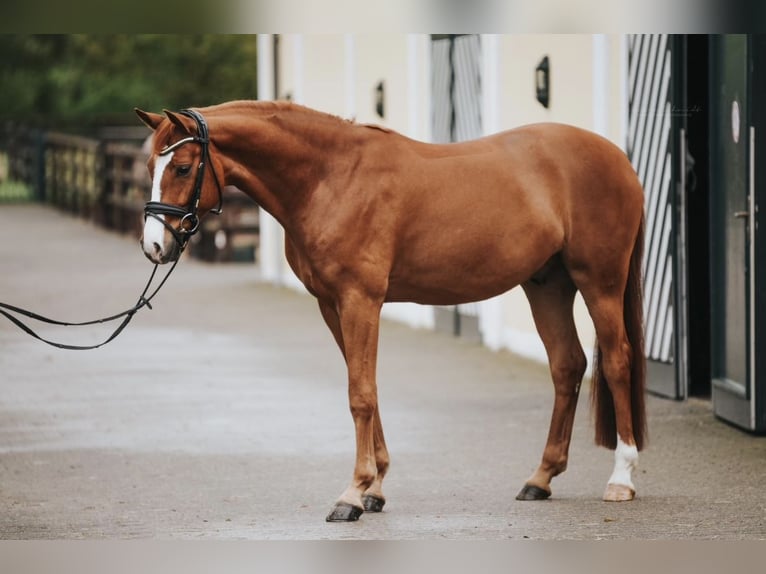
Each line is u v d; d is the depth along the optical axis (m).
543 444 10.31
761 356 10.16
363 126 7.99
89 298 20.94
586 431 10.84
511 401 12.17
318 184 7.84
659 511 7.99
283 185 7.82
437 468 9.52
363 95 19.45
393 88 18.31
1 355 15.83
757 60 10.09
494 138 8.39
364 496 8.14
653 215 12.31
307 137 7.82
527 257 8.17
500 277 8.15
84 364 15.08
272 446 10.44
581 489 8.79
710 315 11.78
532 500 8.40
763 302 10.14
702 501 8.24
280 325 18.17
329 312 8.16
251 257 26.70
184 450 10.34
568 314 8.61
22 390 13.35
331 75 20.86
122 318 18.94
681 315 11.86
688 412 11.39
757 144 10.09
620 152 8.59
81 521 8.02
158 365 14.92
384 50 18.59
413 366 14.41
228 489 8.95
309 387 13.31
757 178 10.09
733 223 10.60
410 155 8.02
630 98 12.52
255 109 7.82
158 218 7.53
